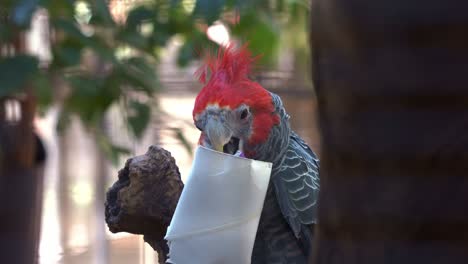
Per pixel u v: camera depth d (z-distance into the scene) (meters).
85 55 8.27
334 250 3.03
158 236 5.49
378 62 2.74
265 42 8.46
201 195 4.40
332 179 3.00
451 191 2.76
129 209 5.29
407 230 2.84
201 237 4.43
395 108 2.76
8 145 8.97
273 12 8.81
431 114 2.72
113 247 14.43
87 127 8.73
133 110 8.37
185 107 12.23
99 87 8.16
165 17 8.38
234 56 6.14
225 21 8.39
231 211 4.41
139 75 8.27
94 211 15.03
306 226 6.21
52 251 14.48
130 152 9.03
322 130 3.02
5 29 7.71
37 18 7.93
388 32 2.69
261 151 6.03
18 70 7.56
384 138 2.80
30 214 9.22
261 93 6.01
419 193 2.80
